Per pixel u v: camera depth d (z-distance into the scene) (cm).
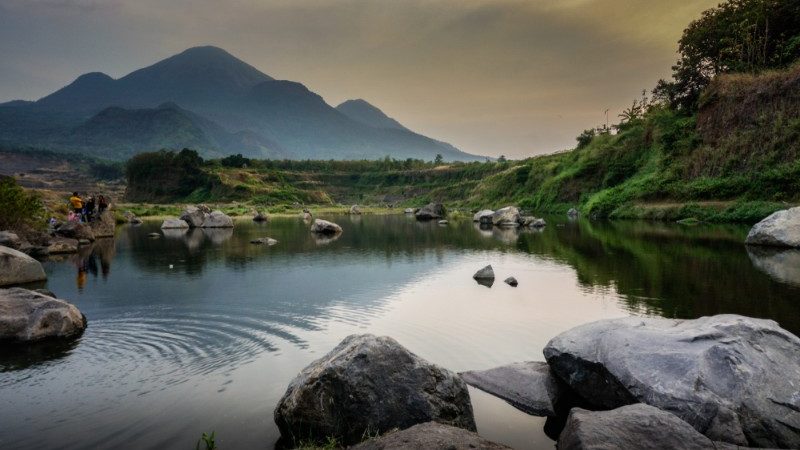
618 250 2683
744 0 6975
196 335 1135
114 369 916
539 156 12950
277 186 14862
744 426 592
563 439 575
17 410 741
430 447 529
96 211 3941
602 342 780
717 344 674
